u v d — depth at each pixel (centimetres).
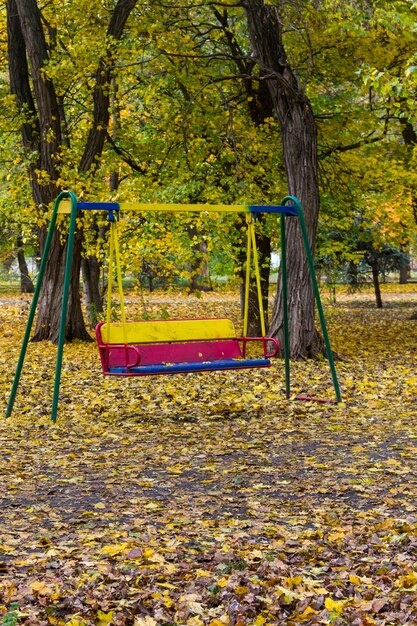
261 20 1661
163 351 1102
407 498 632
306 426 975
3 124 2016
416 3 1102
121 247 1819
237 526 569
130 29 1867
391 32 1820
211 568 477
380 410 1077
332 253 2164
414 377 1373
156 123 2080
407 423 972
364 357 1744
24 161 1997
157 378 1427
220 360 1136
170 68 1906
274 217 1900
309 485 686
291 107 1680
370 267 3434
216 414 1077
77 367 1581
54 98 1995
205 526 570
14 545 518
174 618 402
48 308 2058
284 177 1995
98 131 1967
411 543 506
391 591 431
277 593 427
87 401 1193
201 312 3203
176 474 738
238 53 2044
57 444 893
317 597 427
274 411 1091
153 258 1875
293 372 1468
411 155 2127
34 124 2069
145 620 392
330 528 557
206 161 1933
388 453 803
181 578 459
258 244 2127
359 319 2920
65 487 691
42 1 2145
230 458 809
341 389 1262
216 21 2206
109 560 486
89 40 1822
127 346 986
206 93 1955
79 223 1853
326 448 839
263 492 668
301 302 1656
